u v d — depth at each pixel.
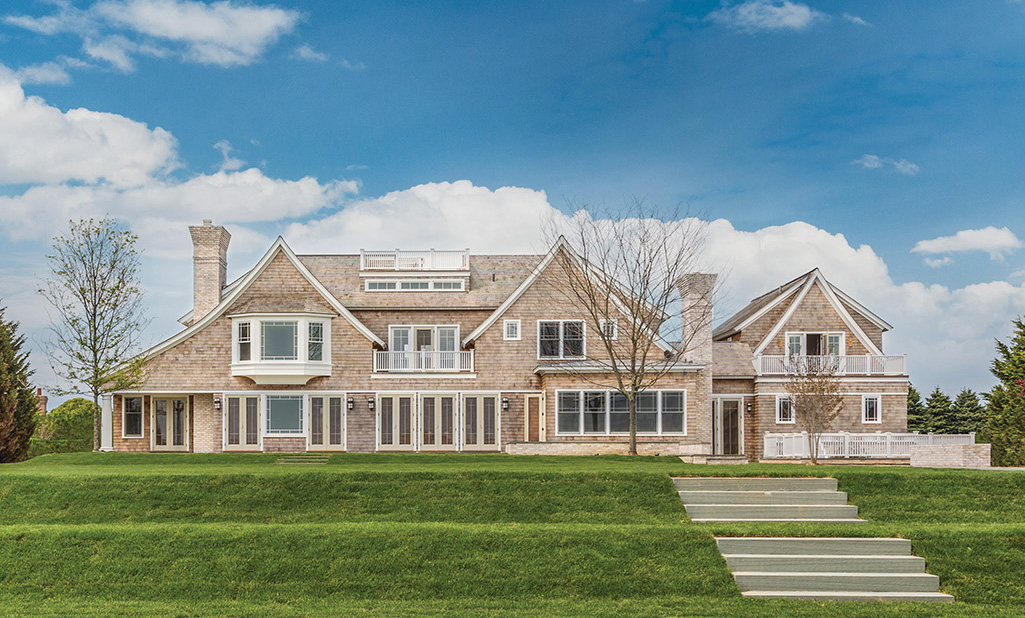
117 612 15.66
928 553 18.41
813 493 22.19
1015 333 46.12
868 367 40.28
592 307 37.50
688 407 37.22
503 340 38.88
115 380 37.38
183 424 39.00
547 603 16.50
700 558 18.03
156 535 18.64
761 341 42.66
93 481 22.53
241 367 37.78
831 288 42.31
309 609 15.99
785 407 40.25
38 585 17.14
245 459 31.11
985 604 16.73
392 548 18.22
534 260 42.97
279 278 39.22
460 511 21.33
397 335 41.00
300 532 18.69
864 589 17.38
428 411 38.69
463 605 16.36
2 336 37.53
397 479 22.73
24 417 37.59
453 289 41.62
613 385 37.31
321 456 31.80
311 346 38.22
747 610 15.94
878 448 36.62
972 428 59.84
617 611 15.83
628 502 21.84
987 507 22.17
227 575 17.41
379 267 42.00
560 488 22.41
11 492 22.14
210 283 40.84
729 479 22.92
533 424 38.56
